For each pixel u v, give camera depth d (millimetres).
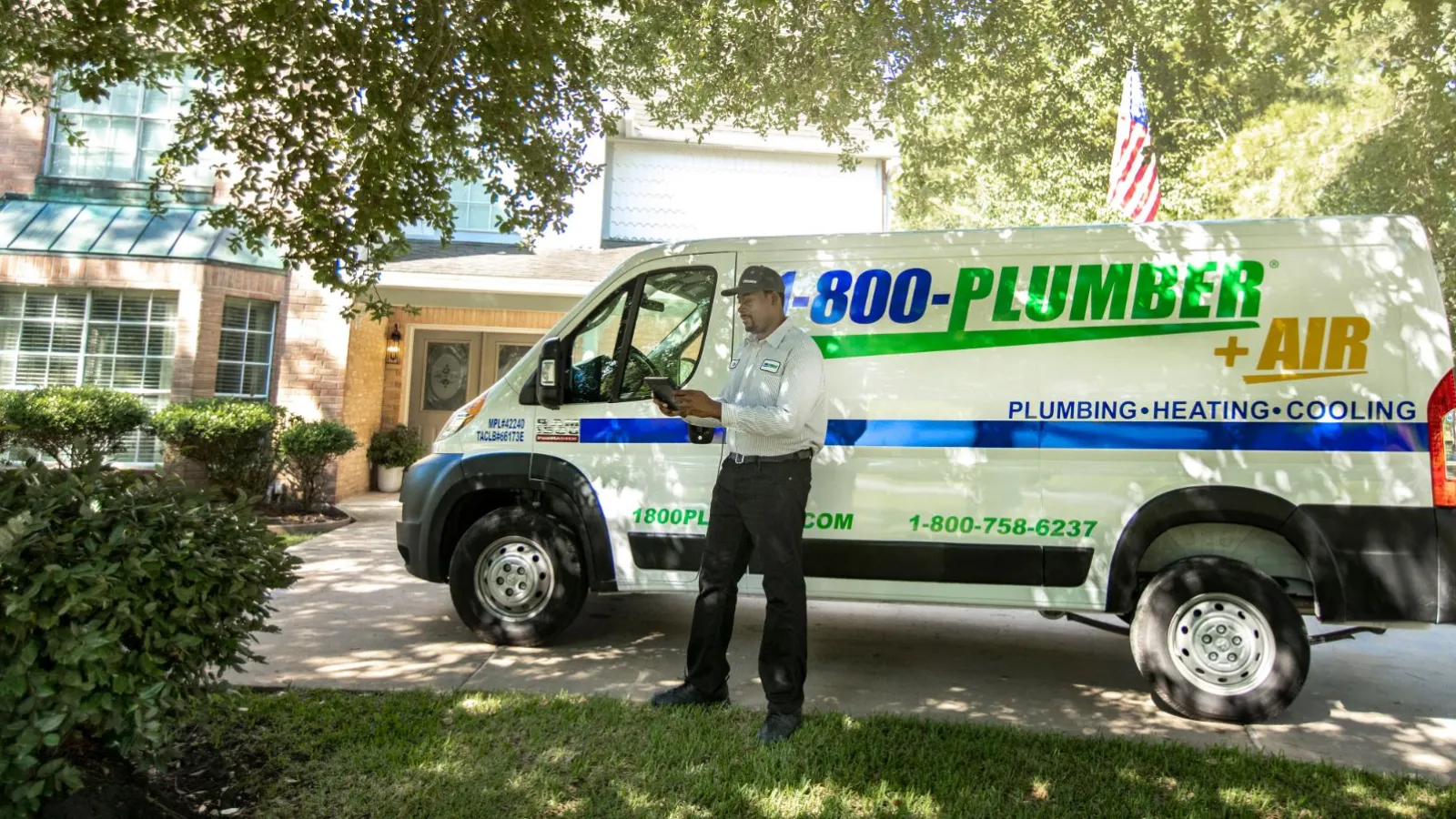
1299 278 4125
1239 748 3645
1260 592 4039
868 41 6973
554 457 4875
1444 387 3936
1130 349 4254
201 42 5820
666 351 4816
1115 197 7680
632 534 4742
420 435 13227
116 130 10820
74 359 10172
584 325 4969
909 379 4449
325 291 10859
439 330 13312
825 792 3158
